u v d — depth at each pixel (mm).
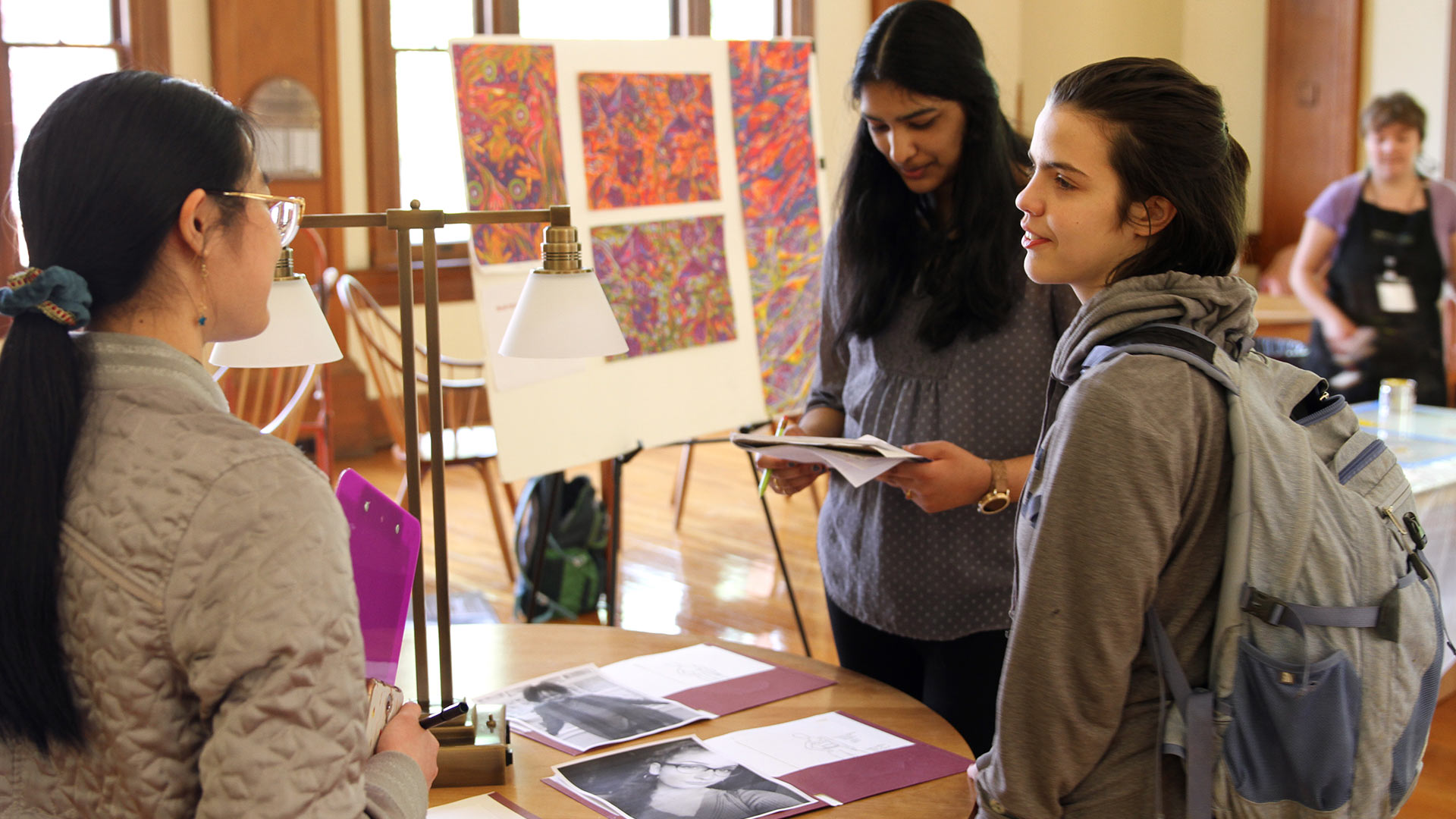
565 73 2670
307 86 5500
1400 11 6727
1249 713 983
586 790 1279
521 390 2621
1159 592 1019
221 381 3561
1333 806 985
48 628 762
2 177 4836
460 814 1233
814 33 6613
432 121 6082
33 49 4887
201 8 5219
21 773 823
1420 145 3557
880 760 1356
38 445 757
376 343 3932
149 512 748
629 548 4559
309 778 725
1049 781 1015
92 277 777
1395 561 1021
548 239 1358
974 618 1663
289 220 930
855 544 1762
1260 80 7398
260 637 725
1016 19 7414
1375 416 3287
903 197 1732
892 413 1725
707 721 1472
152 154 773
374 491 1253
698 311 2910
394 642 1288
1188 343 1017
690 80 2887
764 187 3043
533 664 1676
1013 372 1635
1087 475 975
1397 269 3604
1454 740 2912
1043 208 1091
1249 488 981
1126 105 1041
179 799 764
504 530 4000
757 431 3141
